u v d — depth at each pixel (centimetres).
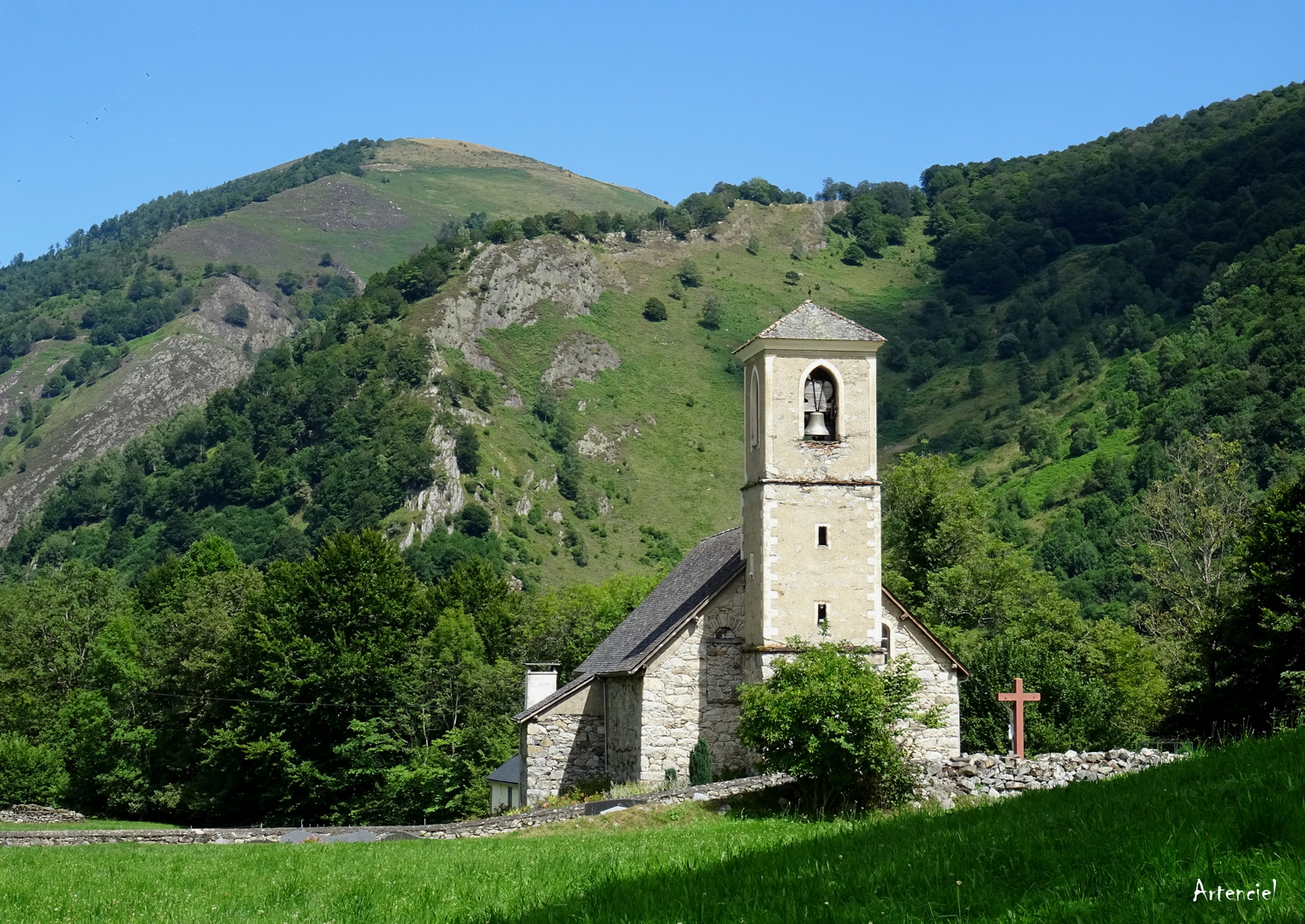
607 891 1980
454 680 7769
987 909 1500
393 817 7206
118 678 8494
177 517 19200
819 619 4831
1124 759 3738
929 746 5022
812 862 2017
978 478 17350
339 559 7844
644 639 5428
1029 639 6700
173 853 3572
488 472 19812
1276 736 2470
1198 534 8312
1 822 6775
